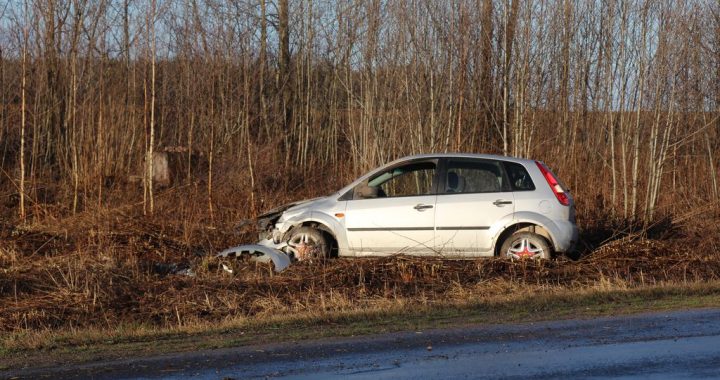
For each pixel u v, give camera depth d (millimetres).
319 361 6336
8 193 16375
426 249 11359
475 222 11250
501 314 8328
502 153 17078
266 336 7406
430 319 8125
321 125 24828
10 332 8211
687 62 16516
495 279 10508
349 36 20547
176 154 18531
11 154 19781
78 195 15875
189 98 19828
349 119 19078
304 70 25141
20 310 9070
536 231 11328
